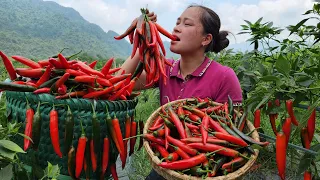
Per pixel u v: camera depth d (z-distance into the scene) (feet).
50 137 8.20
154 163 8.09
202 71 10.73
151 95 24.11
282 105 9.08
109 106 8.41
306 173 8.81
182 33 10.39
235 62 18.44
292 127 10.60
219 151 8.11
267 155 13.80
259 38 13.91
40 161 8.46
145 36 9.62
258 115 9.76
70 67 8.66
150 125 9.38
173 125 8.83
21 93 8.09
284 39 13.47
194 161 7.74
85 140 8.02
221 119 9.18
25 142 7.79
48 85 8.23
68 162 8.05
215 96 10.68
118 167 14.35
